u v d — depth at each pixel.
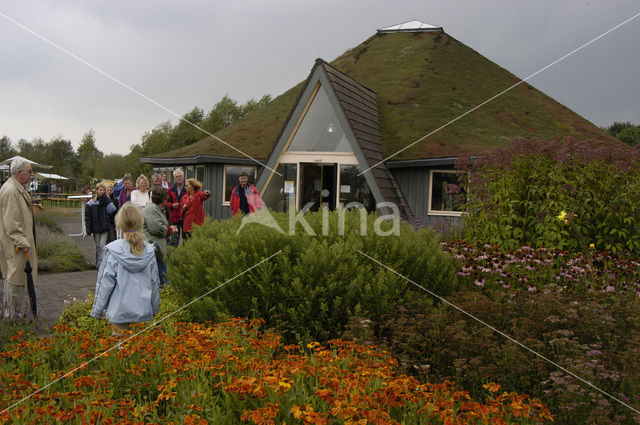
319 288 4.53
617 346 3.69
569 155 6.82
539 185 7.18
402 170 14.66
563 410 3.07
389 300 4.62
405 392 2.78
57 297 7.48
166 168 20.00
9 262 5.46
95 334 4.55
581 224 6.77
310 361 3.34
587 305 4.08
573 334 3.83
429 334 3.90
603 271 5.49
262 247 5.04
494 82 20.52
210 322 4.38
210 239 5.49
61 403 2.87
